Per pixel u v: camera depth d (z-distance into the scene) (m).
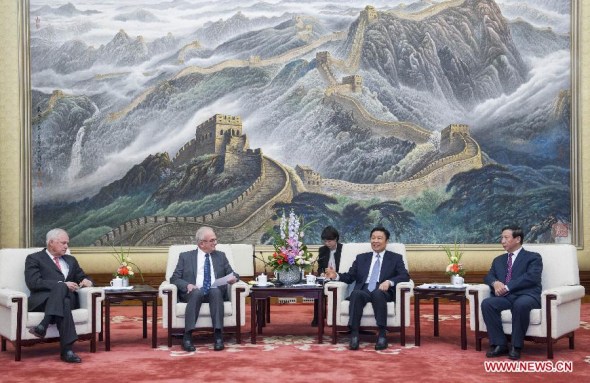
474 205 11.11
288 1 11.29
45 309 6.00
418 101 11.23
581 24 11.16
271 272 10.70
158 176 10.98
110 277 10.74
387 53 11.27
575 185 11.08
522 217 11.12
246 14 11.26
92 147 10.94
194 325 6.46
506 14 11.30
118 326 8.14
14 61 10.77
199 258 7.00
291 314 9.30
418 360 5.88
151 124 11.05
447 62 11.26
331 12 11.28
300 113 11.17
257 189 11.05
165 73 11.13
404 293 6.66
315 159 11.12
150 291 6.59
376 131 11.17
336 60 11.25
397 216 11.07
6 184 10.69
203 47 11.20
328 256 8.16
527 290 6.23
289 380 5.08
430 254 10.96
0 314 6.28
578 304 6.50
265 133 11.14
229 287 7.00
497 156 11.19
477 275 10.96
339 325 6.73
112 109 11.02
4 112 10.73
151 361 5.89
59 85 10.95
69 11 11.05
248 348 6.53
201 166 11.04
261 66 11.22
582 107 11.12
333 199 11.07
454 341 6.95
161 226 10.93
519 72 11.26
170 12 11.20
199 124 11.10
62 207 10.81
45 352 6.42
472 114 11.22
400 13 11.30
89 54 11.05
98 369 5.57
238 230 11.00
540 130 11.21
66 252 6.76
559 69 11.23
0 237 10.62
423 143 11.18
